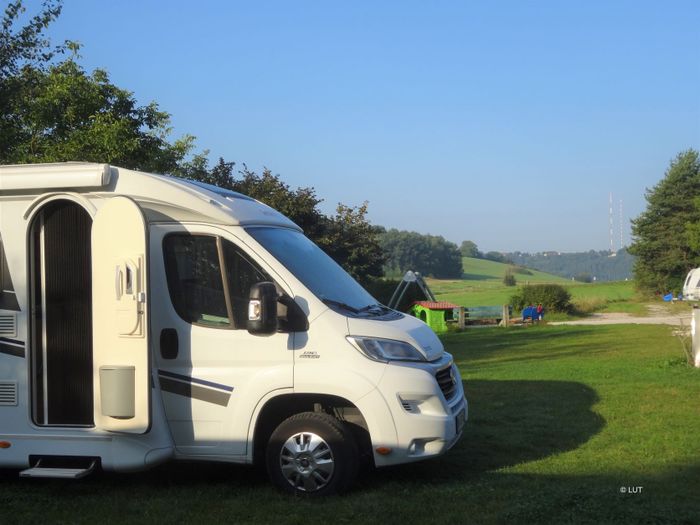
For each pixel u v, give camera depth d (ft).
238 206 23.26
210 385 21.52
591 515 18.49
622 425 30.50
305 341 21.24
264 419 21.89
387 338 21.49
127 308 20.84
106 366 21.06
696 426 30.12
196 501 21.03
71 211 22.72
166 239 22.30
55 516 19.98
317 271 23.29
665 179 185.98
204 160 71.87
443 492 21.24
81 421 22.33
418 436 20.90
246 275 21.95
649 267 185.88
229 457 21.42
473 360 62.08
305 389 20.99
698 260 179.42
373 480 22.94
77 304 22.45
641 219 188.14
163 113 61.93
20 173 22.56
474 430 29.89
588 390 39.45
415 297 114.93
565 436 28.76
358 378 20.81
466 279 394.73
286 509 20.08
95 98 56.39
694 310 48.75
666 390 38.75
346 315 21.66
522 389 40.22
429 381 21.35
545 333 93.50
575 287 218.79
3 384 22.40
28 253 22.52
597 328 99.09
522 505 19.31
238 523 19.11
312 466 21.08
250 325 20.94
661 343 71.46
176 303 21.99
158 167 60.59
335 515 19.44
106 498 21.57
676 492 20.98
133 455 21.54
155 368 21.79
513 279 340.39
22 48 48.26
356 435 21.83
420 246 383.24
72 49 57.77
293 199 87.76
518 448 26.96
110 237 21.12
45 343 22.52
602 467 24.13
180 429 21.74
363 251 97.50
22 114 51.39
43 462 22.33
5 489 22.74
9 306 22.54
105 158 53.52
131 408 20.86
